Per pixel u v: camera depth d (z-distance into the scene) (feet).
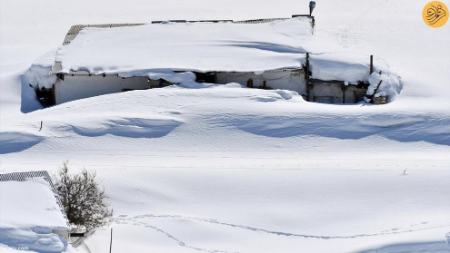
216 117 533.96
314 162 490.90
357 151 513.86
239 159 499.92
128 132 522.47
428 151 514.68
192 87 573.33
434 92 577.84
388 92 577.02
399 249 401.08
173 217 433.48
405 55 642.22
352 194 453.99
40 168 473.67
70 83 595.88
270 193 455.22
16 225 343.05
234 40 619.67
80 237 399.03
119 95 562.66
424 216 435.94
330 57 592.60
